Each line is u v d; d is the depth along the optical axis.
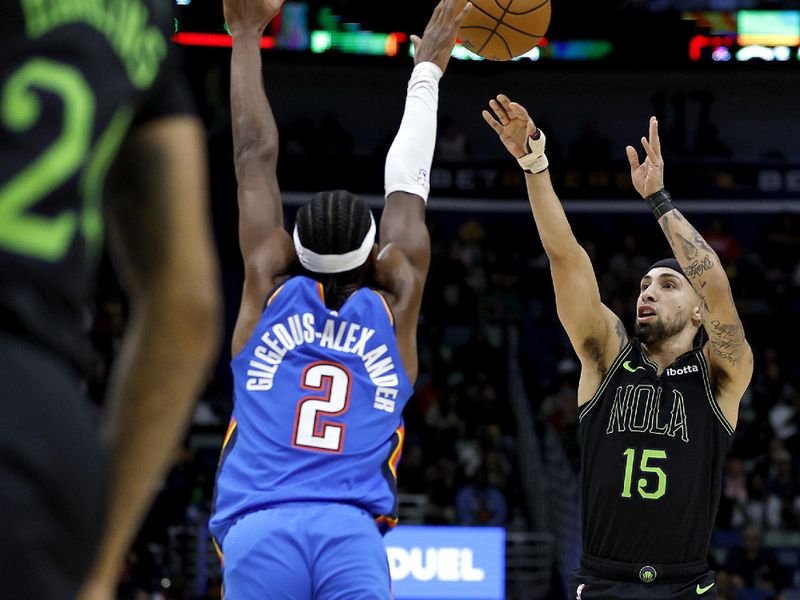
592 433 5.88
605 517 5.74
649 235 27.77
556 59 27.33
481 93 29.55
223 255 27.22
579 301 5.85
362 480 4.17
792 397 23.50
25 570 1.45
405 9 27.00
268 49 26.78
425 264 4.54
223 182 27.28
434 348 24.97
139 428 1.79
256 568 4.00
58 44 1.58
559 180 27.75
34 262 1.52
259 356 4.26
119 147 1.69
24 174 1.53
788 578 20.19
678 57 26.97
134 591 18.16
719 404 5.78
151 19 1.74
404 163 4.71
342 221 4.25
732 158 28.30
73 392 1.56
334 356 4.22
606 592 5.67
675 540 5.64
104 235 1.87
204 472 20.89
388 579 4.08
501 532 11.96
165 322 1.79
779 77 29.50
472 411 23.14
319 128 28.39
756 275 27.06
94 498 1.56
